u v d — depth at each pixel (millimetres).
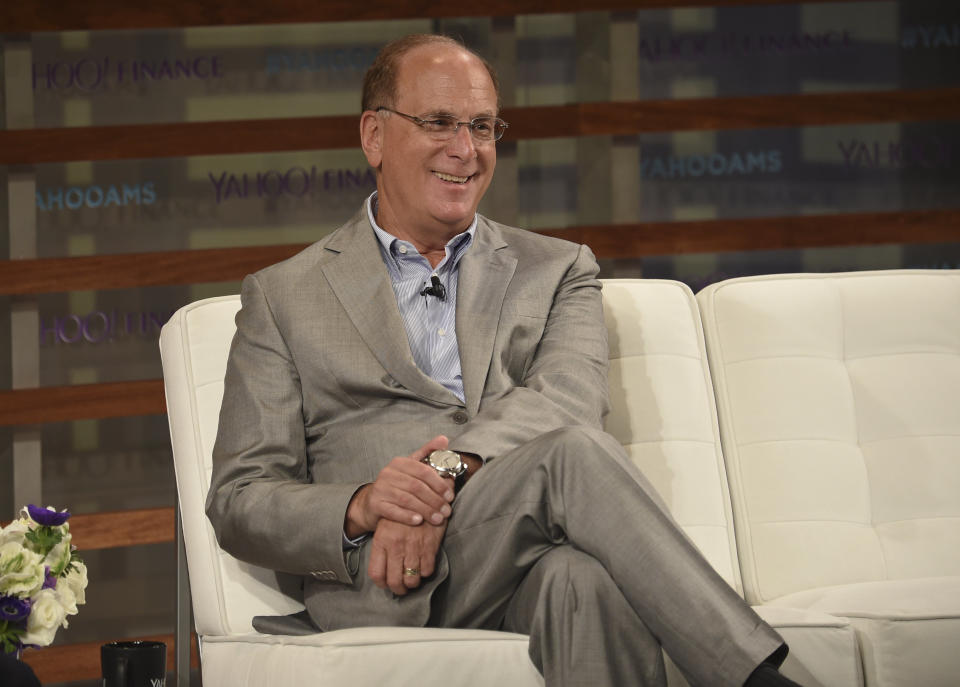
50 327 14258
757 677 5781
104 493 14258
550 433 6551
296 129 14734
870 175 15648
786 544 8477
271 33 14891
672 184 15445
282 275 8133
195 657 12648
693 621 5898
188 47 14727
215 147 14578
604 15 15391
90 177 14461
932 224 15438
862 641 7012
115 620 14141
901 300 9242
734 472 8688
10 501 14000
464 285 8203
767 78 15656
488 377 7922
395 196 8492
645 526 6105
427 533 6691
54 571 7418
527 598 6457
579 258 8562
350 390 7781
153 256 14398
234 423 7656
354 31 15016
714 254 15406
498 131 8648
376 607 6871
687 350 8844
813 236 15367
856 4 15656
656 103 15305
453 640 6168
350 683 6000
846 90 15695
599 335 8203
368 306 7957
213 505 7395
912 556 8539
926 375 9055
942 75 15773
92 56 14547
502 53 15195
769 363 8898
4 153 14180
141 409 14289
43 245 14391
